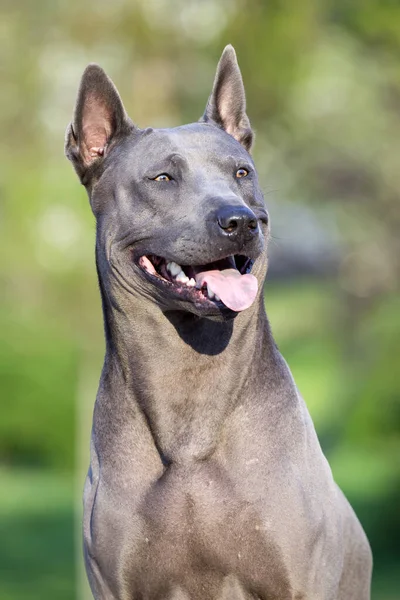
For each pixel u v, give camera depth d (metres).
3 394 29.16
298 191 22.72
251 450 7.19
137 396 7.32
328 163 22.25
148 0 14.51
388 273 26.28
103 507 7.26
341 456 25.55
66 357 29.39
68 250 14.64
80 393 15.98
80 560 17.59
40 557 20.72
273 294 36.06
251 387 7.31
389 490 21.14
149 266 7.23
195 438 7.20
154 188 7.23
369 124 21.95
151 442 7.29
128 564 7.22
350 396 27.77
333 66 20.98
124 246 7.31
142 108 14.70
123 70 14.68
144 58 14.65
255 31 15.13
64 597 18.06
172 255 7.04
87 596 17.41
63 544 21.64
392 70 21.33
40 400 29.19
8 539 21.97
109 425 7.41
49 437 29.28
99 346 15.28
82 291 14.91
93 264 14.76
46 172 14.71
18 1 14.52
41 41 14.66
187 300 6.99
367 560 8.00
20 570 19.81
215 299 6.89
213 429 7.21
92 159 7.68
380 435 25.31
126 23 14.42
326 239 30.34
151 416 7.28
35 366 29.22
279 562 7.13
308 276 35.28
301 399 7.62
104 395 7.49
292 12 15.70
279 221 27.31
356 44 21.23
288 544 7.11
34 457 29.70
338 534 7.35
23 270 14.93
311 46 16.95
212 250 6.89
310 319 33.56
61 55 14.81
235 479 7.14
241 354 7.26
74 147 7.73
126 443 7.31
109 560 7.25
